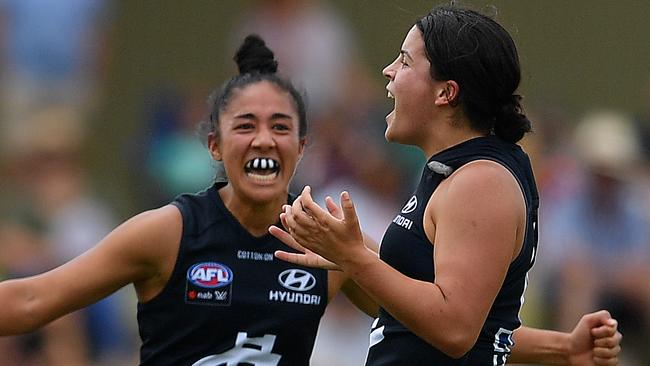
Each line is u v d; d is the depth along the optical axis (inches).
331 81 1429.6
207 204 667.4
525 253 567.8
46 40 1459.2
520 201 553.6
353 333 1224.8
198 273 657.0
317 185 1299.2
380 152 1355.8
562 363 668.1
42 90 1454.2
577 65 1571.1
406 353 568.7
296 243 567.5
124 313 1239.5
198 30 1528.1
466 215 540.7
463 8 578.6
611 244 1246.9
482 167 552.7
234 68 1502.2
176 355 662.5
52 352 1163.9
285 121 676.7
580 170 1285.7
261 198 661.9
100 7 1498.5
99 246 650.8
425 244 559.8
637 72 1569.9
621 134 1305.4
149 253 649.0
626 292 1226.0
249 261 662.5
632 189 1263.5
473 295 529.0
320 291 670.5
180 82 1515.7
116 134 1483.8
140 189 1402.6
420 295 525.3
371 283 528.1
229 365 660.7
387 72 588.4
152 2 1528.1
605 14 1577.3
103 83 1497.3
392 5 1488.7
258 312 661.3
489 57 561.3
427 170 573.9
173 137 1401.3
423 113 573.3
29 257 1238.3
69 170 1336.1
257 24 1456.7
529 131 582.9
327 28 1455.5
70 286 642.8
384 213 1314.0
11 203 1273.4
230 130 673.6
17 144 1375.5
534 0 1571.1
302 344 670.5
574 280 1243.8
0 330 642.8
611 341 657.6
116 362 1222.9
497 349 571.8
